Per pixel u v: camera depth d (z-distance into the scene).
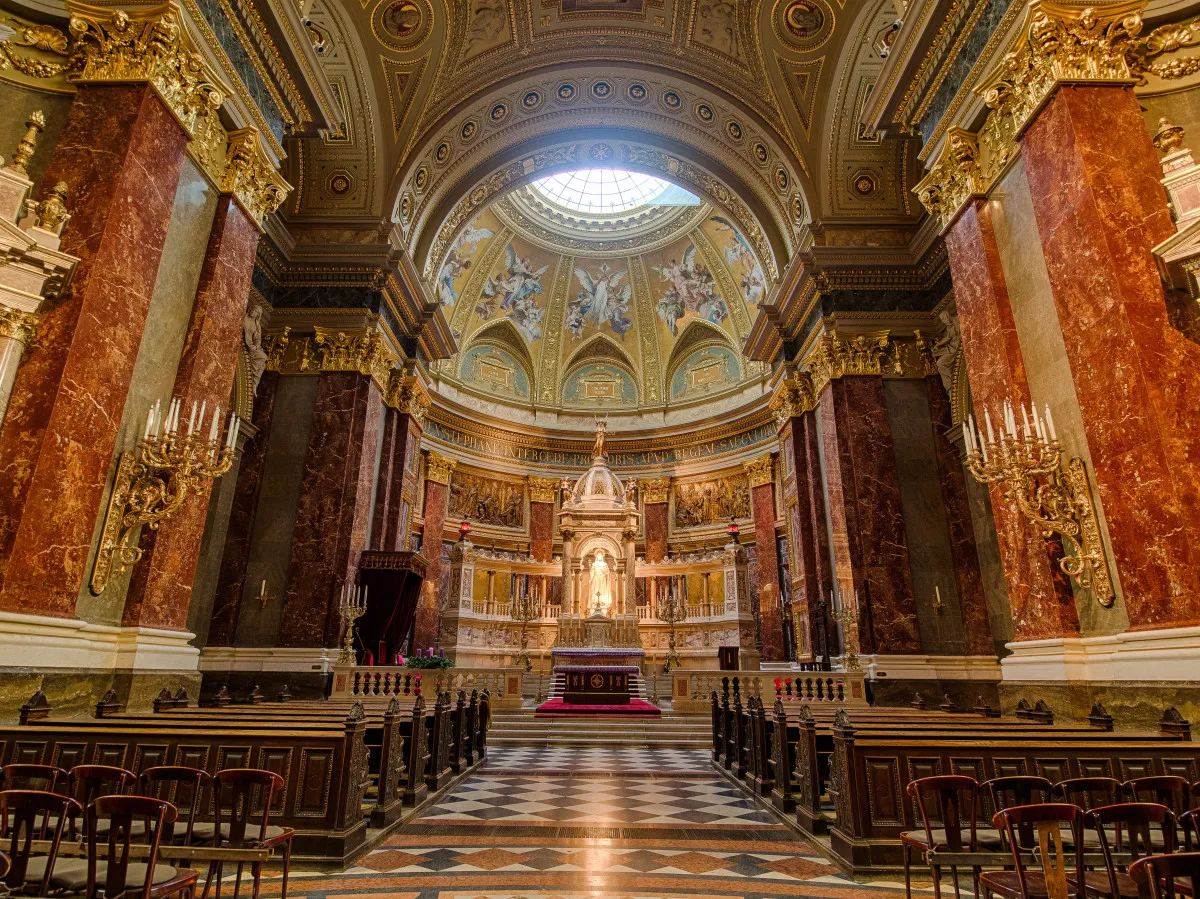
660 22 15.08
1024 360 7.21
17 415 5.33
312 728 5.27
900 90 9.17
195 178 7.30
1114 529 5.74
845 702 11.52
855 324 13.80
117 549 6.07
